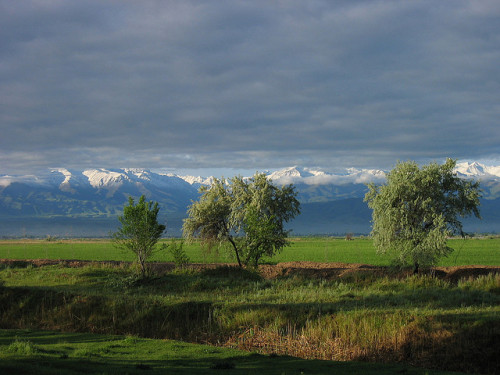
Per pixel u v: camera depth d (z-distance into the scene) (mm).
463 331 17781
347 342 18297
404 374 14039
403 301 25094
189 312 23391
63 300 25984
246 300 25688
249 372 13453
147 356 15617
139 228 35719
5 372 11359
